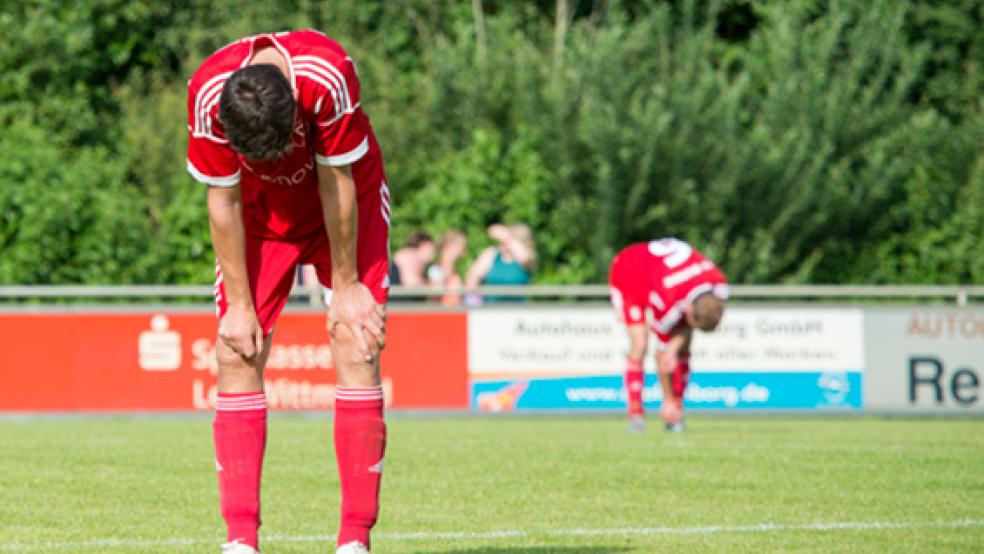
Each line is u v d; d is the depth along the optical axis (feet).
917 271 262.88
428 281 197.88
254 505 54.39
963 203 265.54
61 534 66.64
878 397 161.89
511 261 181.47
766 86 277.64
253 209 54.60
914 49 282.77
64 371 153.07
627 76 253.24
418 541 65.31
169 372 153.99
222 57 51.49
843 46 282.15
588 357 158.61
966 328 163.22
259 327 55.01
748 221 253.85
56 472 92.53
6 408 152.46
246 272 54.70
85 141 265.13
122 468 95.30
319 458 103.19
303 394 154.61
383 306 55.88
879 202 263.08
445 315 157.89
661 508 77.15
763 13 284.20
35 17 259.39
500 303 158.30
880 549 63.41
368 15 283.59
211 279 210.38
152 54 293.43
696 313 131.85
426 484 87.86
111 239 201.87
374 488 55.62
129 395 153.79
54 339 152.97
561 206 246.88
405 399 157.58
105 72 290.35
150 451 108.27
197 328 154.30
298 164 52.60
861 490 85.56
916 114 270.46
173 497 80.43
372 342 54.65
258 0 275.80
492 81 261.65
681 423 137.18
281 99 48.34
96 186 214.07
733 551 62.69
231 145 49.49
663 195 248.11
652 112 245.24
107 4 281.95
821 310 161.17
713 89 256.52
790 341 160.66
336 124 51.75
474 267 182.29
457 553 61.57
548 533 67.87
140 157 259.19
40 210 196.54
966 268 261.03
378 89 265.34
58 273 199.11
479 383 158.10
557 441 121.90
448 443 119.24
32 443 115.85
